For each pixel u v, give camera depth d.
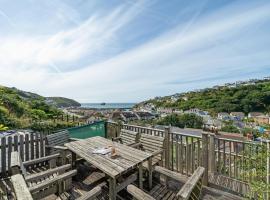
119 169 3.16
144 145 5.10
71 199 3.50
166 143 5.15
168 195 3.69
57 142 5.35
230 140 4.43
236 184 4.23
